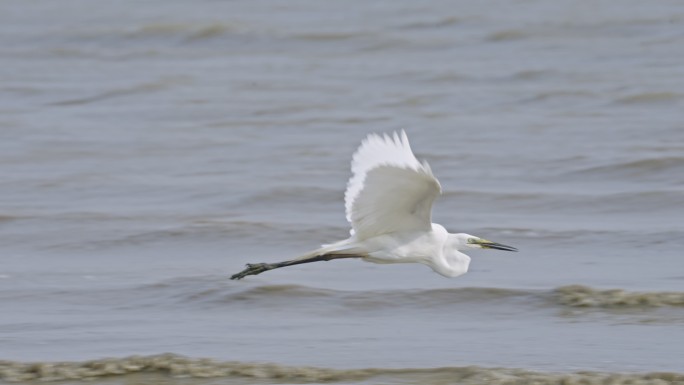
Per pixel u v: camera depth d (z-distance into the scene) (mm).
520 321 12875
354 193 9391
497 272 14719
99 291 14086
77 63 30984
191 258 15891
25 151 22250
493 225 17047
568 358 11539
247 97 26641
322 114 24938
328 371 11117
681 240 16047
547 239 16344
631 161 20234
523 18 33906
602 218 17516
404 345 12016
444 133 23062
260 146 22453
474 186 19375
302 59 30766
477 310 13273
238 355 11703
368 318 13086
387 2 37094
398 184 9328
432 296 13672
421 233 10047
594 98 25297
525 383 10789
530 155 21109
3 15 36781
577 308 13180
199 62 30844
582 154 20969
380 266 15031
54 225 17375
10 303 13695
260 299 13703
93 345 12102
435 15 34781
